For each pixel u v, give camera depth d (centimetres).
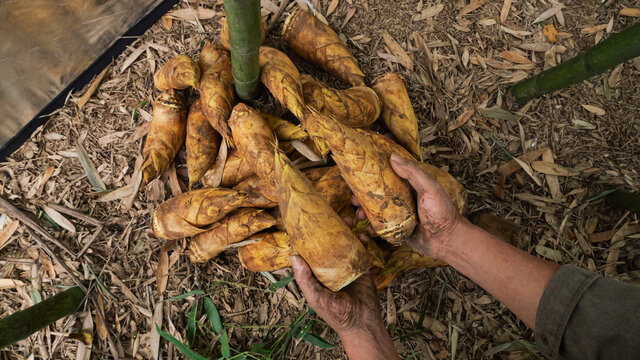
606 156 96
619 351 44
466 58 103
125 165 94
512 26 105
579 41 104
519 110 100
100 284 86
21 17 78
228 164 83
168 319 86
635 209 87
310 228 60
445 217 62
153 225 81
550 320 49
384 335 64
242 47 67
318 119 64
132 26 100
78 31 90
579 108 100
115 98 98
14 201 92
